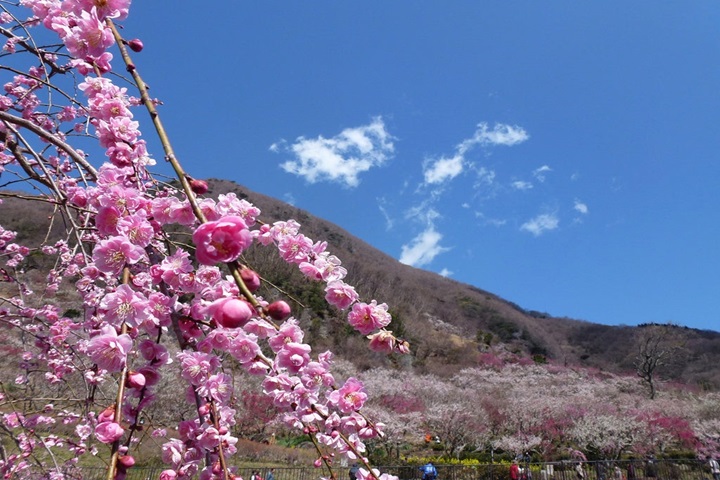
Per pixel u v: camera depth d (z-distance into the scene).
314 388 2.19
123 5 2.15
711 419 24.94
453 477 15.66
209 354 2.02
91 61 2.21
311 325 33.41
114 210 1.87
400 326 44.88
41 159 2.97
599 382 39.22
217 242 1.28
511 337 61.06
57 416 4.46
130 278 1.97
